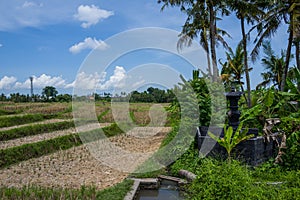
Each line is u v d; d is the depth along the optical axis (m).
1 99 38.12
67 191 5.94
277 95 9.64
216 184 4.97
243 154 7.50
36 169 9.33
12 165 9.95
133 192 6.48
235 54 19.52
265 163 7.62
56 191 5.87
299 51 18.88
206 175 5.44
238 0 16.52
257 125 9.46
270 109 9.52
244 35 18.52
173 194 6.96
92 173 8.76
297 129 7.79
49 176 8.46
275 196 4.92
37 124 17.58
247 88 18.03
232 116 8.56
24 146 11.52
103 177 8.30
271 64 21.47
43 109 26.67
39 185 6.87
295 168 7.29
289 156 7.55
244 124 9.54
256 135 8.59
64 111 25.44
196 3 16.38
